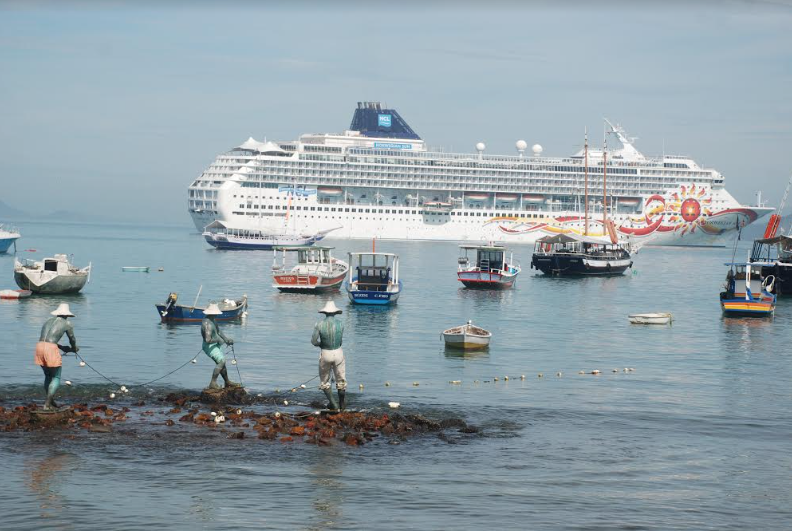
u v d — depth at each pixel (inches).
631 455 1047.6
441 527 792.3
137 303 2940.5
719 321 2738.7
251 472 929.5
